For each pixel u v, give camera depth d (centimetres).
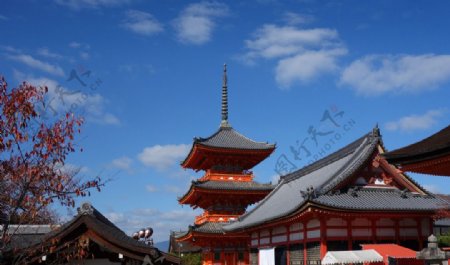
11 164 1426
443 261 2766
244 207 7125
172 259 2398
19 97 1366
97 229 1989
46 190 1472
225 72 8538
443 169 2311
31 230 2270
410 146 2383
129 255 2045
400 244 4147
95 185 1592
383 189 4400
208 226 6806
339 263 3475
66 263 2019
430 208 4084
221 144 7350
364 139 4781
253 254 5697
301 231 4347
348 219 4025
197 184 6788
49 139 1429
